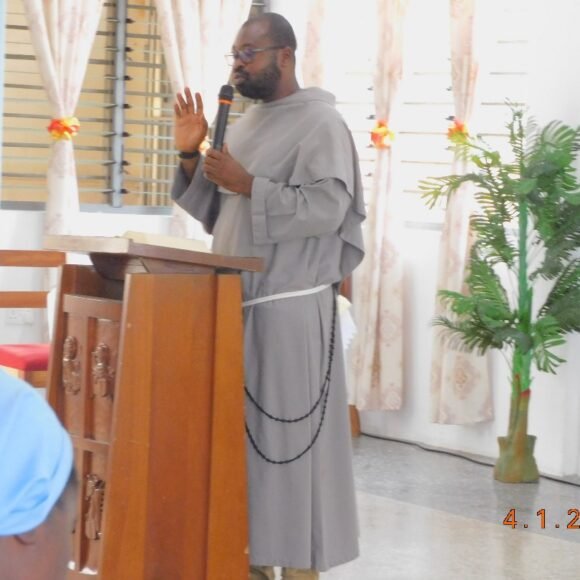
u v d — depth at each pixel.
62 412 3.43
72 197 6.89
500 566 4.87
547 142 6.11
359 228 3.92
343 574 4.69
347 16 7.78
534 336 6.00
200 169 3.98
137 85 7.59
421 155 7.45
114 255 3.40
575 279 6.14
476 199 6.39
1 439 1.31
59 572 1.35
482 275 6.26
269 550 3.74
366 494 6.07
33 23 6.71
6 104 7.30
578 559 5.00
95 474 3.29
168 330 3.23
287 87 3.93
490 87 7.04
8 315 6.90
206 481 3.36
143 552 3.18
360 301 7.34
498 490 6.22
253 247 3.82
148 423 3.17
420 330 7.34
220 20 7.40
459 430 7.16
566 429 6.53
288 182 3.81
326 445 3.89
